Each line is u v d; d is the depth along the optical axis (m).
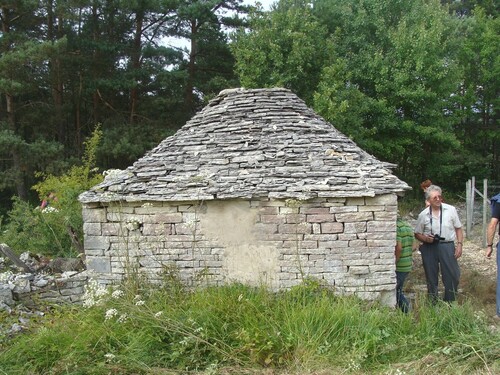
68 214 7.46
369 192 5.57
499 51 19.81
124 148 15.48
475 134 21.39
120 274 6.05
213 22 18.92
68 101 17.91
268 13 16.66
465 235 12.69
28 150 14.38
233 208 5.89
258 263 5.89
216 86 17.86
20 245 8.49
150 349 4.58
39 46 13.34
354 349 4.50
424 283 7.68
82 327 4.71
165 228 5.98
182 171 6.16
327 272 5.79
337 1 19.11
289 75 15.35
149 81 17.77
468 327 4.91
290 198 5.66
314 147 6.23
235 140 6.41
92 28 17.09
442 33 17.12
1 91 13.77
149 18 17.97
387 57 16.23
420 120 16.81
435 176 19.14
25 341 4.60
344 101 13.99
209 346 4.57
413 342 4.68
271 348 4.56
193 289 5.85
